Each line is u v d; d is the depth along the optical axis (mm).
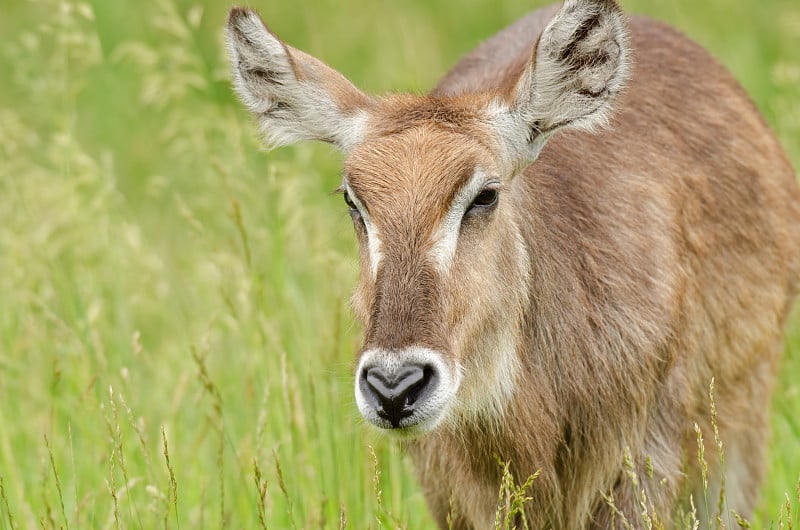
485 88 11672
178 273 16797
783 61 18859
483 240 10250
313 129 11188
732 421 12273
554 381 11141
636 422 11148
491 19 22062
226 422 13297
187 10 20938
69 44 16734
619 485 11297
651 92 12102
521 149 10727
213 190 16531
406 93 11773
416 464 11773
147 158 19672
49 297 14445
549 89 10594
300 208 14719
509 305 10625
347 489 12383
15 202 15656
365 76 20438
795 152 15945
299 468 12664
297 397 12703
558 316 11055
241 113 17859
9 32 21219
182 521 12445
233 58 11398
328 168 18047
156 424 14023
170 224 17906
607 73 10680
